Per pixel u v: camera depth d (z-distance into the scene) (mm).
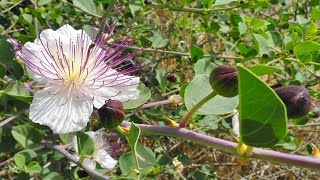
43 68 113
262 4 176
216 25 207
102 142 152
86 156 131
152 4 169
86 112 112
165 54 221
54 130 110
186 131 99
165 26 226
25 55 113
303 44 146
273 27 198
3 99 127
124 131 105
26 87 120
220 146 93
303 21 202
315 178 236
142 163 124
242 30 185
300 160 82
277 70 114
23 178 136
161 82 167
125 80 115
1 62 131
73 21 205
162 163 182
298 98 83
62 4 207
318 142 234
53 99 113
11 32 205
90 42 117
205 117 180
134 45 192
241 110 74
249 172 231
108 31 161
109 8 154
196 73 135
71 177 150
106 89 114
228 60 224
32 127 132
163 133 101
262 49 166
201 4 205
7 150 135
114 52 120
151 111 144
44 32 115
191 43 221
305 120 172
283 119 73
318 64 167
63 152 134
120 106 104
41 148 133
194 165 199
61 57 114
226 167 231
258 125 75
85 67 114
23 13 199
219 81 94
